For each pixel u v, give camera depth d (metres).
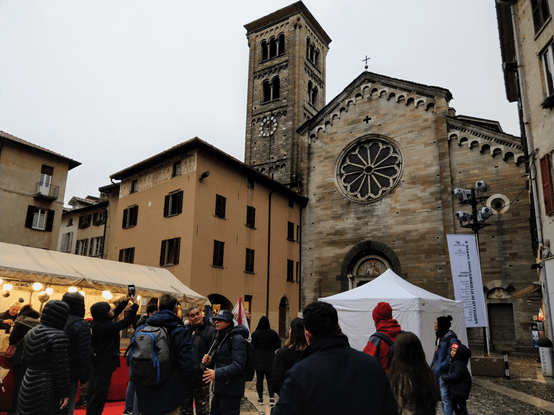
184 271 25.94
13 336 8.11
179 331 5.28
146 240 29.61
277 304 33.00
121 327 7.41
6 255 13.24
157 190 30.14
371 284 16.12
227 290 28.33
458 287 17.97
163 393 5.06
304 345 6.80
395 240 32.38
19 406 5.25
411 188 32.66
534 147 16.48
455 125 31.83
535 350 25.48
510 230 28.33
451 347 7.85
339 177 36.50
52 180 32.38
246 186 31.86
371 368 3.04
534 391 13.70
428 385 4.21
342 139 37.00
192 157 27.95
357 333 14.88
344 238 34.75
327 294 34.44
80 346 6.33
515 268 27.64
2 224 29.08
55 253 15.13
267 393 13.07
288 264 35.09
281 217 35.12
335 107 38.03
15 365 8.09
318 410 2.81
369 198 34.50
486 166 30.09
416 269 30.97
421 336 13.57
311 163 38.31
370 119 35.97
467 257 18.25
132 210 31.92
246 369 6.68
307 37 50.47
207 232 27.41
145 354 5.01
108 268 16.14
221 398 6.40
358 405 2.84
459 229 29.98
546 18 15.75
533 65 16.58
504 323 27.56
